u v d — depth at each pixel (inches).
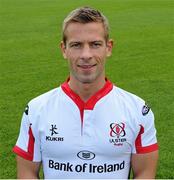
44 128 115.6
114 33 792.9
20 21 978.7
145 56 590.6
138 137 117.0
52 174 117.0
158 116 337.1
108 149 114.0
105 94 116.0
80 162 114.7
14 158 264.2
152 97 392.8
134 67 521.7
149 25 883.4
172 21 935.0
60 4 1381.6
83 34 109.8
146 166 119.0
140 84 442.3
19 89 427.2
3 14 1130.7
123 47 655.8
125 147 115.3
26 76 482.3
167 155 265.4
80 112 114.9
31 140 118.4
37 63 552.7
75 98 115.3
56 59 574.9
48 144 115.3
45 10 1218.0
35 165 120.7
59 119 115.3
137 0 1435.8
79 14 110.6
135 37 746.8
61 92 117.3
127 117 115.3
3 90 422.6
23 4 1401.3
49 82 458.0
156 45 671.1
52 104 116.9
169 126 315.0
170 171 245.1
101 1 1444.4
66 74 491.8
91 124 114.3
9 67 530.0
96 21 110.8
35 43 705.0
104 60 114.0
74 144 114.0
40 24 925.2
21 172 121.6
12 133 305.1
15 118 337.1
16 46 681.0
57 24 921.5
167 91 411.5
